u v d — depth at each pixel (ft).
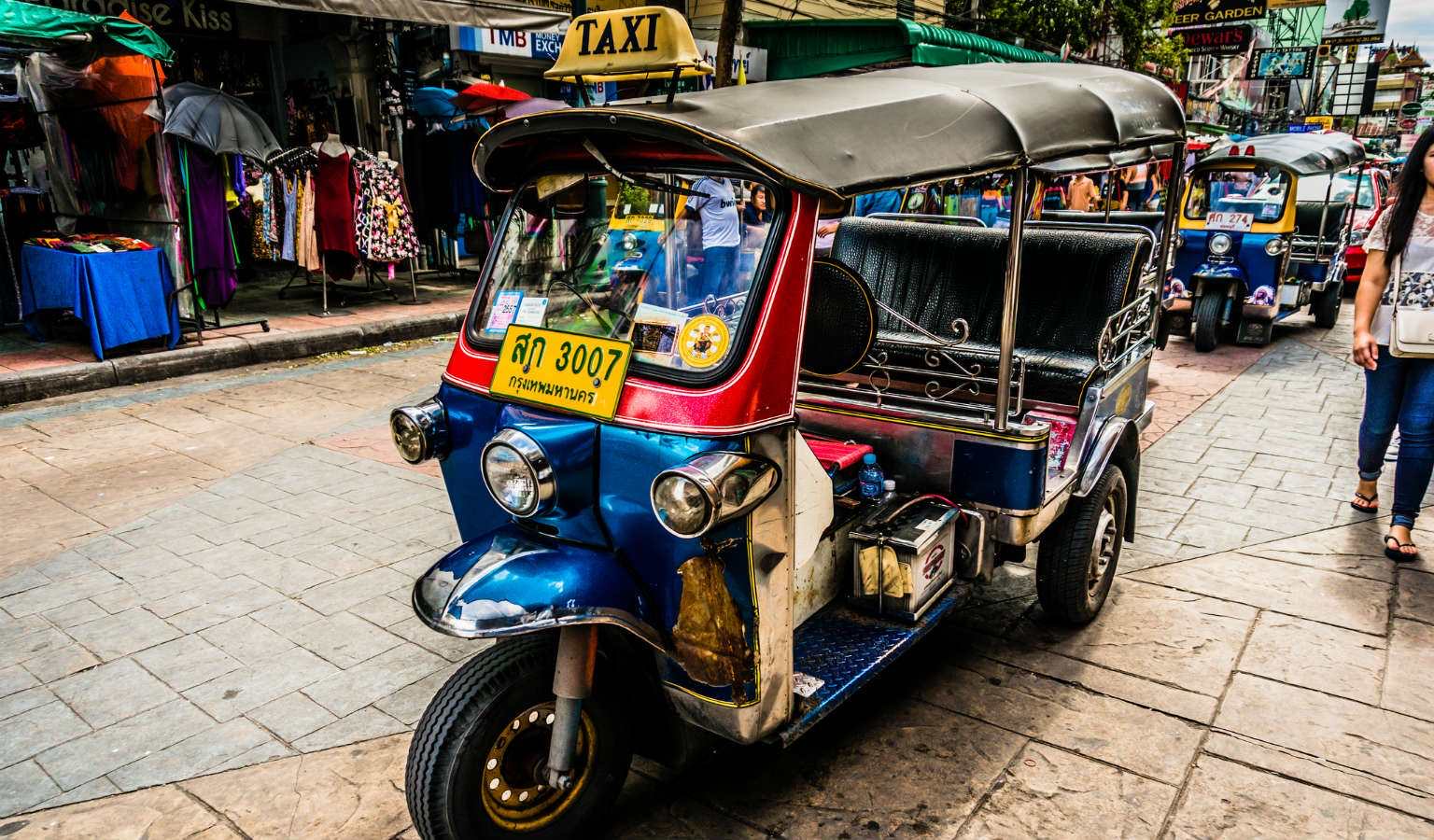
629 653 7.79
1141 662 10.95
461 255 44.98
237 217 36.58
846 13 50.49
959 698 10.24
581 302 7.70
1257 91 111.45
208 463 18.06
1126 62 60.75
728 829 8.24
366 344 28.96
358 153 30.63
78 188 27.04
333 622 11.98
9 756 9.34
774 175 6.50
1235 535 14.58
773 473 6.82
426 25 34.96
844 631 9.16
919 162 7.52
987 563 10.22
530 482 6.84
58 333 26.96
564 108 7.27
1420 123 165.27
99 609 12.32
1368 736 9.39
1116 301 12.63
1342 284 33.32
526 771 7.48
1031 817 8.31
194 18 34.42
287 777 8.97
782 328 6.86
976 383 11.82
